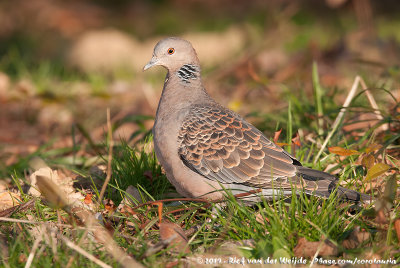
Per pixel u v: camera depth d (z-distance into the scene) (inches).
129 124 598.9
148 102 658.8
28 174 458.0
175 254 292.4
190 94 371.2
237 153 343.6
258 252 285.4
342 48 791.1
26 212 343.3
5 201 374.9
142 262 283.3
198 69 380.5
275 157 343.3
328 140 413.1
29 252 287.1
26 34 1249.4
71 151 508.4
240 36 1035.3
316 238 295.0
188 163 347.9
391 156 385.7
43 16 1384.1
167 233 299.6
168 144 353.4
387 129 428.1
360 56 728.3
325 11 1127.6
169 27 1299.2
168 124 358.0
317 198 331.6
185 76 374.9
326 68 762.2
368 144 396.5
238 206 315.6
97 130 587.2
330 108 505.4
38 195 374.3
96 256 291.7
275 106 578.6
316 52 807.7
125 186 383.2
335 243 280.2
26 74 775.7
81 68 938.1
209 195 348.5
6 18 1358.3
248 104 624.1
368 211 304.5
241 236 305.7
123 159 428.8
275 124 494.3
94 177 414.0
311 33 989.2
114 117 630.5
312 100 561.9
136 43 1069.8
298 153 399.5
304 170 340.2
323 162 391.2
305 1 1153.4
